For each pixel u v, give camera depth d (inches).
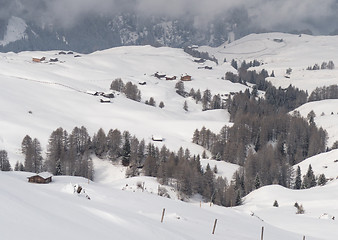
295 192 5260.8
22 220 1105.4
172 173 5703.7
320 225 3097.9
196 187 5625.0
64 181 4025.6
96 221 1408.7
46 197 1641.2
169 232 1567.4
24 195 1514.5
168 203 2687.0
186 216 2298.2
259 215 3757.4
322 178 5762.8
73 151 6707.7
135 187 4298.7
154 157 6683.1
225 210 3075.8
